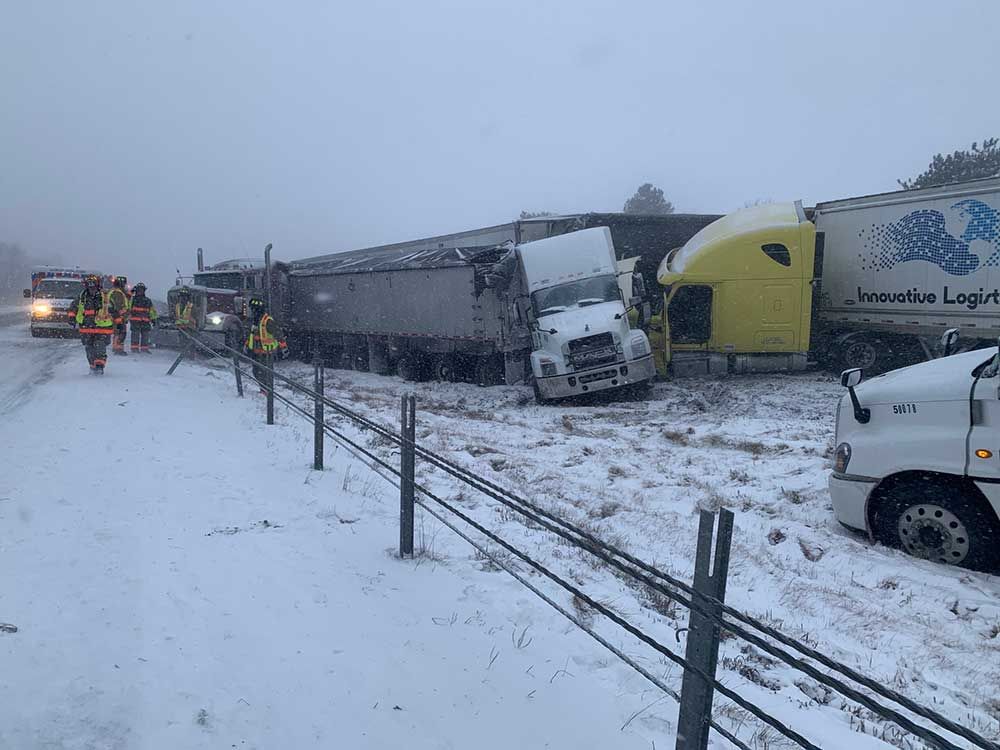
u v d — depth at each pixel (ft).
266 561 18.60
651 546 24.14
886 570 21.29
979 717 14.51
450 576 19.17
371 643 14.58
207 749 10.82
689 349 58.29
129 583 16.42
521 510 13.76
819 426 42.57
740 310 56.75
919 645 17.40
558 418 47.39
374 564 19.39
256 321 59.98
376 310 72.33
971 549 21.21
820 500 28.30
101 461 27.76
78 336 89.71
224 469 28.07
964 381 21.43
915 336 55.26
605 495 30.07
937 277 52.31
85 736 10.87
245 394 51.39
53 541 18.84
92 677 12.44
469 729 11.99
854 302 58.85
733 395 52.42
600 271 55.52
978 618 18.57
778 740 13.00
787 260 55.88
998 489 20.43
